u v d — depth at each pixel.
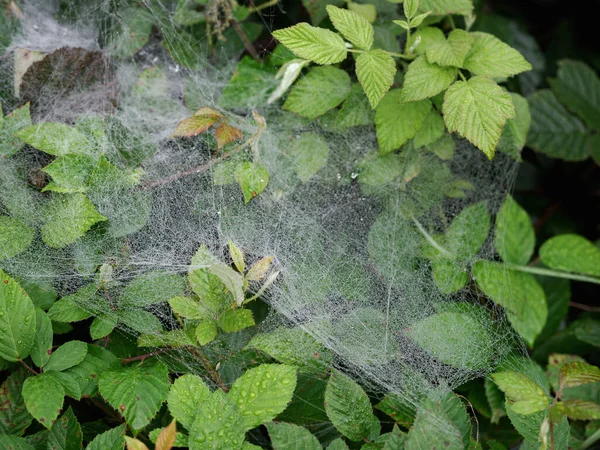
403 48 0.82
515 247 0.81
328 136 0.80
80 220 0.69
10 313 0.65
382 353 0.71
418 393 0.69
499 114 0.70
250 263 0.72
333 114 0.79
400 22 0.74
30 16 0.83
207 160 0.76
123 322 0.69
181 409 0.63
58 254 0.71
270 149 0.78
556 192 0.98
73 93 0.80
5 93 0.77
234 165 0.75
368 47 0.72
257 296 0.69
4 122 0.73
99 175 0.71
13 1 0.81
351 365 0.70
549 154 0.92
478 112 0.71
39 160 0.74
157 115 0.80
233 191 0.75
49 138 0.71
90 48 0.83
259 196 0.76
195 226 0.73
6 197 0.71
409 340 0.72
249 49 0.85
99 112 0.78
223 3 0.81
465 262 0.78
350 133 0.80
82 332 0.72
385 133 0.76
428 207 0.80
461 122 0.71
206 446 0.61
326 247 0.76
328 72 0.78
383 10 0.82
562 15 1.04
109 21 0.84
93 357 0.67
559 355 0.79
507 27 0.97
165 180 0.75
